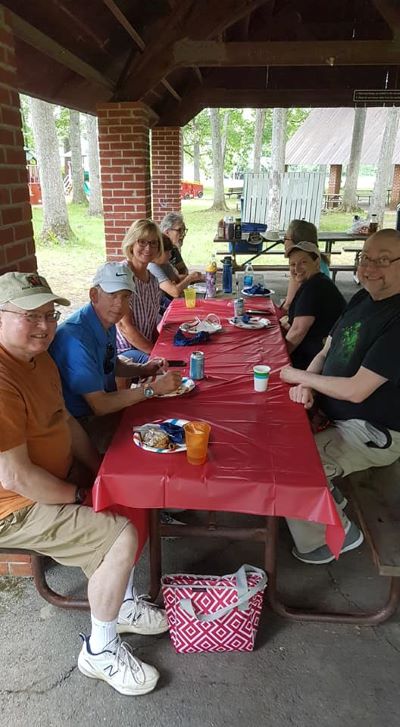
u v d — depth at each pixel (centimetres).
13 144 244
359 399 218
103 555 178
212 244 1359
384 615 205
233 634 190
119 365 274
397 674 187
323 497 162
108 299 231
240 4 482
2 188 235
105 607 175
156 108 823
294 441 191
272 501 165
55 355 221
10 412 165
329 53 530
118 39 491
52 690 180
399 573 172
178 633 191
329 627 207
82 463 219
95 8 396
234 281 583
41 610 214
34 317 166
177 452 182
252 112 3375
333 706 175
